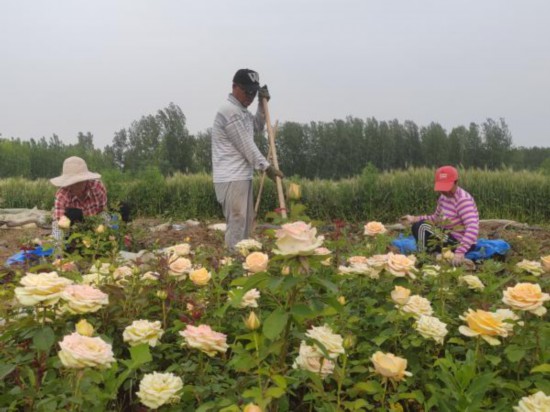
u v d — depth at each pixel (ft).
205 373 6.63
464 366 5.59
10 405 5.52
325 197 41.73
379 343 6.61
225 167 17.43
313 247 4.60
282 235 4.69
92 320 7.14
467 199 16.29
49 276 6.12
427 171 42.75
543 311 6.68
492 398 6.46
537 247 13.16
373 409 6.33
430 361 7.05
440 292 8.77
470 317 6.16
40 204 46.21
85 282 8.64
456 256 14.97
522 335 6.75
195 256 10.75
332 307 5.54
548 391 6.05
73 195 16.67
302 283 5.24
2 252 24.09
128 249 16.17
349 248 11.80
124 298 7.57
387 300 7.76
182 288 8.66
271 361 6.27
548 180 40.22
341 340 5.58
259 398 4.75
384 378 5.97
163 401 5.55
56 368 6.16
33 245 10.85
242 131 16.97
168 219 41.42
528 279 9.17
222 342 6.21
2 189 46.09
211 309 8.21
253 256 7.52
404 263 7.88
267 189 42.09
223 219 42.91
